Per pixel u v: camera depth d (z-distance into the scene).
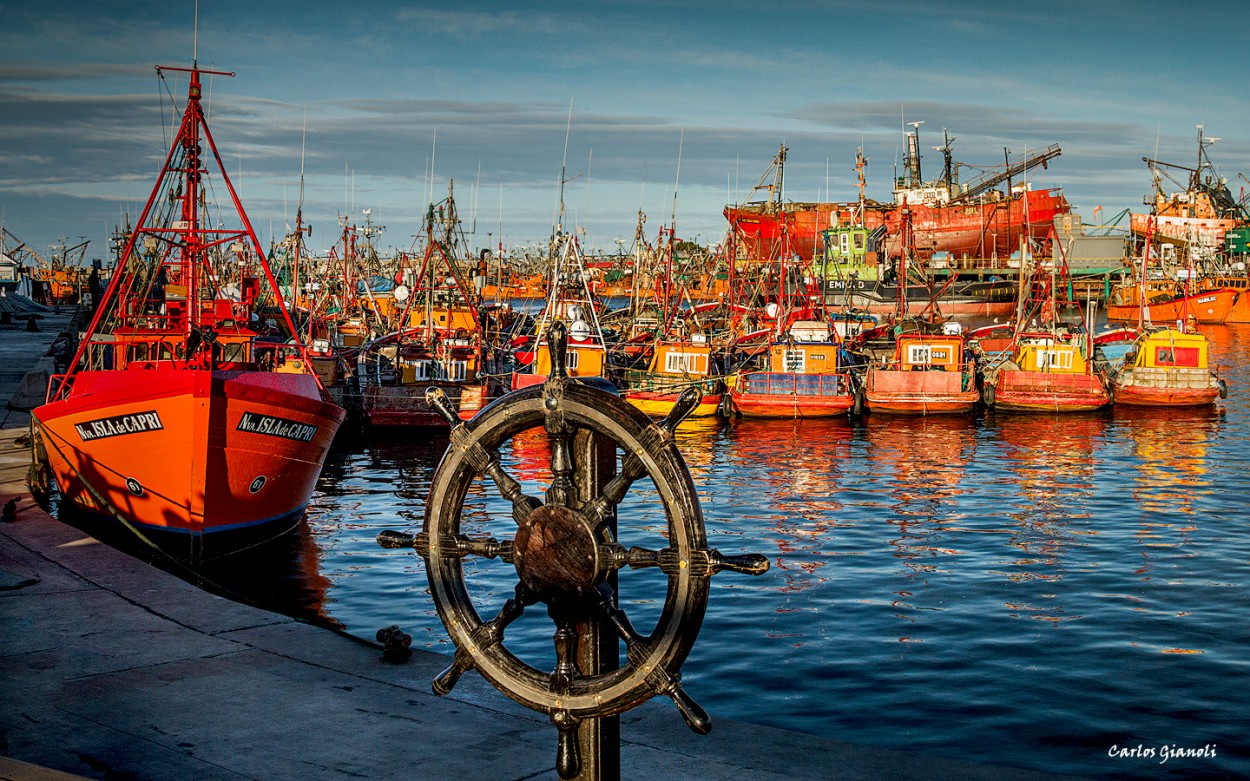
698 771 6.50
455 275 49.09
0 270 114.88
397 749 6.92
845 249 86.62
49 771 5.46
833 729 11.52
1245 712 12.00
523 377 39.62
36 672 8.53
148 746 7.02
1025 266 67.94
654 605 16.92
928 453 35.84
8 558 12.72
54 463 19.95
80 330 54.09
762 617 16.17
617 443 4.86
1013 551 21.27
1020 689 12.80
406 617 16.03
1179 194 149.38
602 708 4.45
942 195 111.75
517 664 4.68
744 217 89.88
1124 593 17.72
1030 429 41.62
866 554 21.06
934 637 15.09
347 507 25.97
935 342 46.88
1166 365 48.41
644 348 54.53
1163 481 29.98
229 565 19.16
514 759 6.73
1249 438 38.50
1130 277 116.38
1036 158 106.12
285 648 9.15
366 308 74.12
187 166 21.70
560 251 53.59
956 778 6.43
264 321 48.53
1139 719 11.79
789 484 29.98
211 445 17.95
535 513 4.59
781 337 48.16
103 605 10.62
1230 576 18.94
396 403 38.31
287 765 6.70
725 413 44.22
